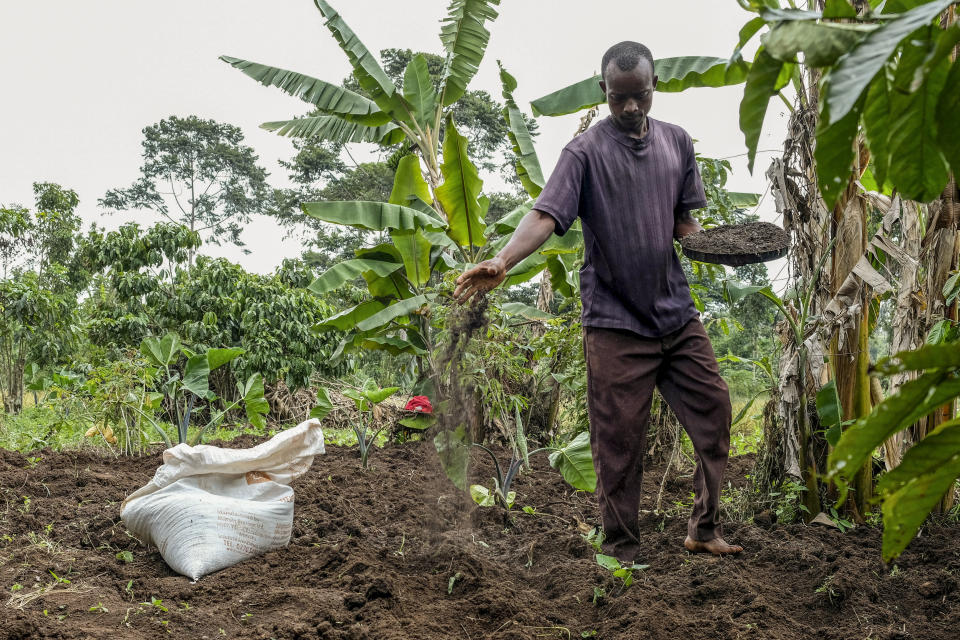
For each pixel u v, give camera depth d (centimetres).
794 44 81
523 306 610
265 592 283
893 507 103
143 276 1127
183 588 285
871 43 72
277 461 343
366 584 278
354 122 699
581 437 410
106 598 274
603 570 302
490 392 434
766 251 298
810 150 357
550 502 428
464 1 659
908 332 367
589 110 647
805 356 361
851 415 365
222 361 547
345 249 2906
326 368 1117
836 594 273
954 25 74
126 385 542
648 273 302
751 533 338
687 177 324
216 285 1130
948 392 87
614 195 301
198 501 318
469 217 577
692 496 431
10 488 421
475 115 2578
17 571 296
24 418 915
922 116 86
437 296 516
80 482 443
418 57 672
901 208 361
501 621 260
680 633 249
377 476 481
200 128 3975
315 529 361
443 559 306
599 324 307
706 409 310
